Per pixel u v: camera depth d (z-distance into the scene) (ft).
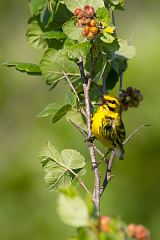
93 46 30.50
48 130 57.82
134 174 57.77
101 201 56.54
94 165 30.12
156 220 57.31
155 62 57.16
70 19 32.14
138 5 69.05
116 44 30.55
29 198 59.47
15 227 58.65
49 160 31.71
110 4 33.32
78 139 55.26
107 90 34.83
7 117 67.56
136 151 57.52
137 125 57.41
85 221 21.93
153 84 56.70
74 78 32.73
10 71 67.00
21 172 59.82
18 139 67.10
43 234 58.23
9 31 67.26
